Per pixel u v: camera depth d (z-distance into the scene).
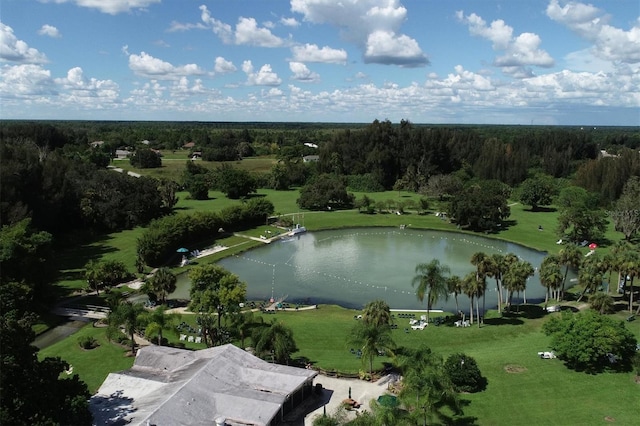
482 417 55.41
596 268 91.12
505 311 92.44
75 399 48.12
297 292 106.31
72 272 113.62
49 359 50.75
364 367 65.25
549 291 98.19
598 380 62.06
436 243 148.12
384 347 63.38
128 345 75.06
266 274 118.19
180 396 52.12
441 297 101.19
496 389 60.97
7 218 115.81
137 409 51.12
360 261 129.12
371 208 188.12
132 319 71.19
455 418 55.22
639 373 61.62
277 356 65.06
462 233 159.38
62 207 142.62
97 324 85.44
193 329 81.25
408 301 100.81
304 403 58.19
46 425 42.22
